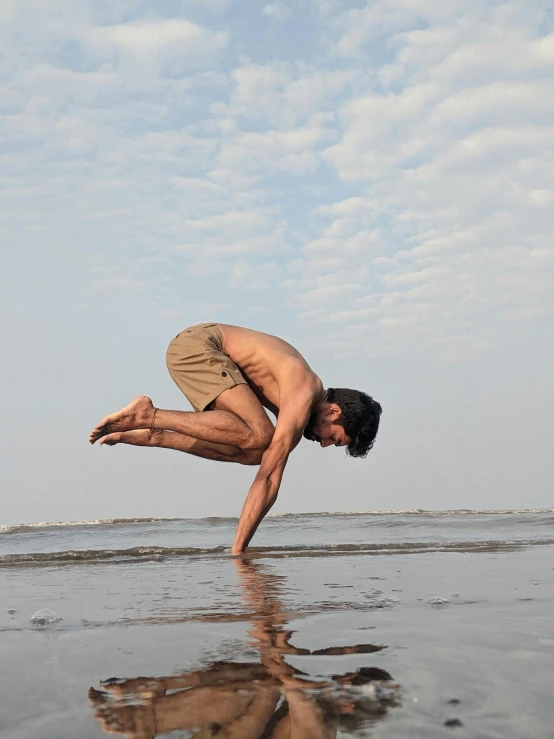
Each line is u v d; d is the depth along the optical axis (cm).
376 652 124
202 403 380
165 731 85
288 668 114
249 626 152
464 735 82
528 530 556
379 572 264
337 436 392
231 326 406
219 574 267
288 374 377
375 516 721
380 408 401
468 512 771
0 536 548
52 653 127
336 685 103
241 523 367
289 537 507
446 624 152
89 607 184
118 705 95
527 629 145
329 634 142
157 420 369
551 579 238
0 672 113
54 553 366
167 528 609
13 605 189
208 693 100
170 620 162
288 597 200
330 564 300
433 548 384
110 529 603
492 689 100
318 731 84
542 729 84
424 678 106
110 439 376
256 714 90
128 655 124
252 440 372
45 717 90
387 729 84
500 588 215
